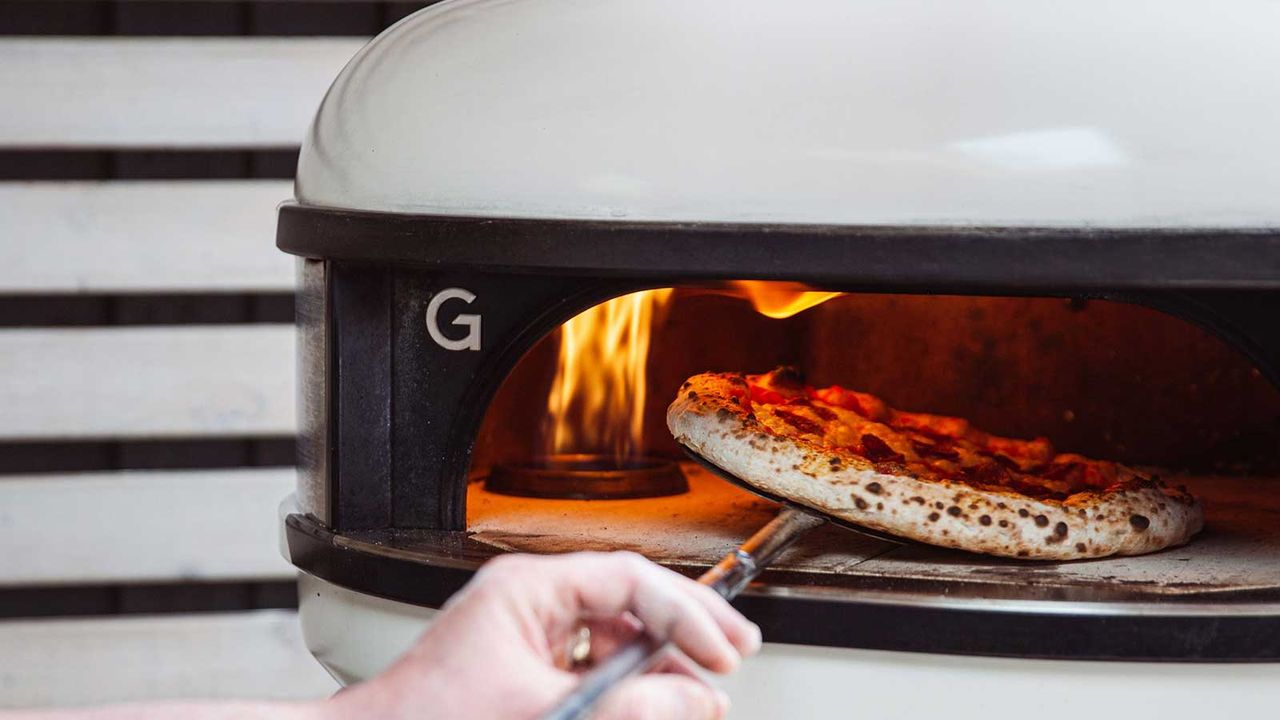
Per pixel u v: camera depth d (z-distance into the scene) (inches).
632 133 45.0
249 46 85.4
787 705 43.9
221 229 86.2
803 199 43.2
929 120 43.3
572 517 54.6
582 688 25.5
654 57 46.3
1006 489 48.7
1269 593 43.4
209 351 86.7
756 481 46.4
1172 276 41.9
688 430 48.7
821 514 45.9
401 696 26.2
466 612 27.2
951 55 44.3
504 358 49.3
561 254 44.3
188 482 87.4
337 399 49.6
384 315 49.3
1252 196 42.7
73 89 84.7
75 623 87.4
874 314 65.4
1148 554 49.2
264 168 87.0
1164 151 42.8
